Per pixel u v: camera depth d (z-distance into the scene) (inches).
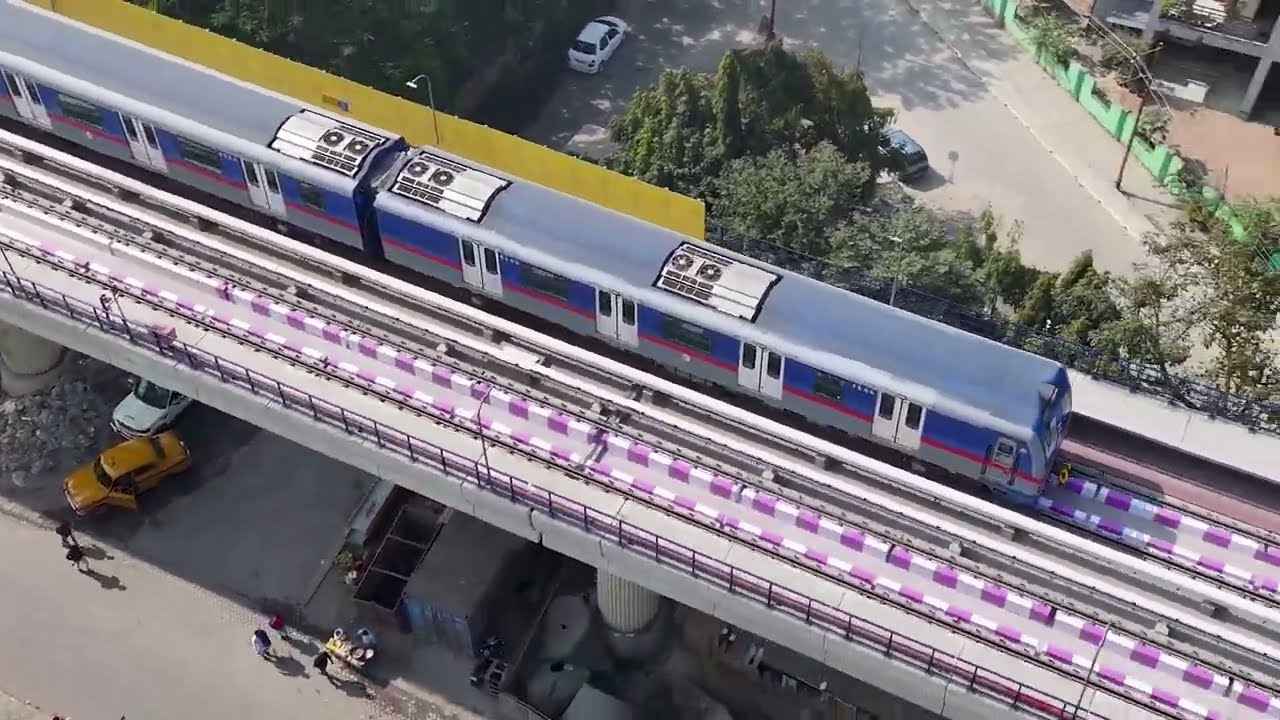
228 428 1587.1
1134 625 1016.9
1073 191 1934.1
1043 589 1044.5
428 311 1298.0
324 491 1521.9
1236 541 1090.7
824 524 1067.9
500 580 1352.1
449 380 1200.2
